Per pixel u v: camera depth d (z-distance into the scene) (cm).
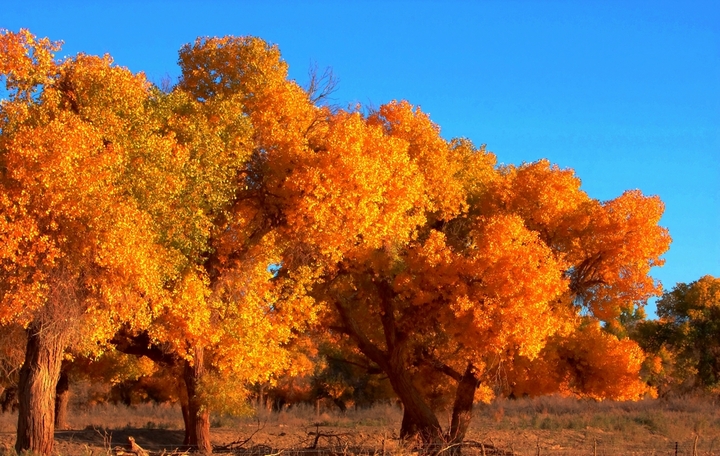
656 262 2089
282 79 2050
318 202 1725
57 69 1634
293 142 1859
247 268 1855
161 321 1748
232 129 1806
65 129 1394
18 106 1484
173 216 1605
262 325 1856
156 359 2164
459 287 1911
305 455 1652
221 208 1766
